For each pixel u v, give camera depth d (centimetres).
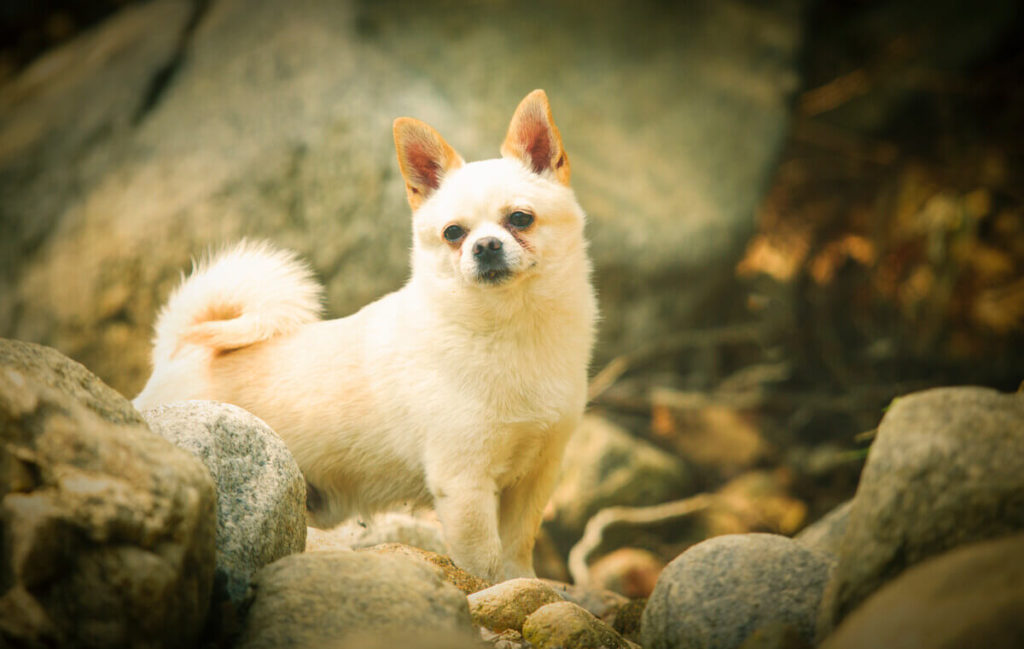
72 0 1112
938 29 974
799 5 887
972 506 209
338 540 368
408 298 382
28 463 207
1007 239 862
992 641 170
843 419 782
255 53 791
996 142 916
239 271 399
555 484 399
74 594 197
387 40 789
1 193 765
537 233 365
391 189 702
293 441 378
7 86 985
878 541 219
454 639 217
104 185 738
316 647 221
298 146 707
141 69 830
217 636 240
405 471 376
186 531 215
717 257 755
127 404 258
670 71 829
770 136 808
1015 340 802
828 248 899
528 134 396
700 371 811
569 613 272
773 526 680
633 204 745
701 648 247
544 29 832
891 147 942
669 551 655
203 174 710
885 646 182
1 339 244
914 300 839
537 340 363
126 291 685
